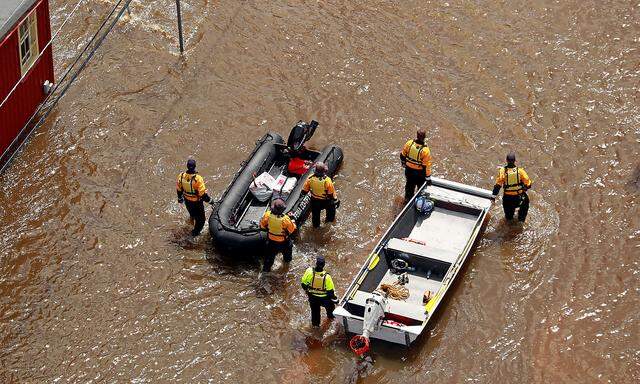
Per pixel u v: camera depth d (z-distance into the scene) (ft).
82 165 109.40
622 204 103.76
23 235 99.60
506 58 127.75
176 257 97.14
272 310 91.25
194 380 84.53
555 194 105.50
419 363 85.76
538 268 95.91
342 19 134.92
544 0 139.23
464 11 136.67
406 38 131.34
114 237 99.55
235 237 93.91
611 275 94.99
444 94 121.60
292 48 129.29
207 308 91.50
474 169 109.60
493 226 100.73
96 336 88.53
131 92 120.98
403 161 100.99
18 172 107.86
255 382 84.28
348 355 86.38
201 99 120.26
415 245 93.61
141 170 108.88
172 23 132.98
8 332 88.69
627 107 118.93
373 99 120.57
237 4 137.59
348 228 100.99
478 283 94.17
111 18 133.39
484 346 87.66
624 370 85.15
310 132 108.99
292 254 97.14
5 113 106.52
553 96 121.08
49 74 117.19
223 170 109.29
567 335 88.69
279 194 101.40
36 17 110.63
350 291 87.76
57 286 93.66
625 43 130.21
